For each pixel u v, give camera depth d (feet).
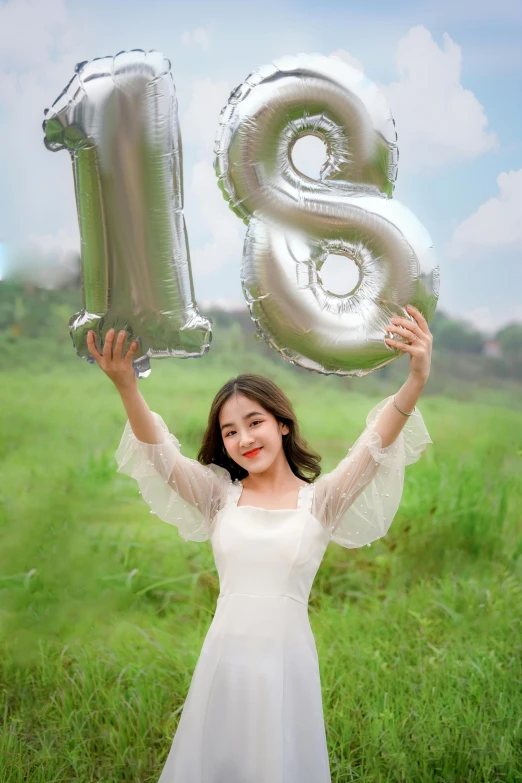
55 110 6.23
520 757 9.10
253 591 6.68
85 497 15.38
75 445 17.42
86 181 6.31
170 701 10.33
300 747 6.42
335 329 6.57
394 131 6.72
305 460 7.63
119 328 6.52
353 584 13.58
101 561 13.78
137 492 15.71
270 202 6.54
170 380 19.85
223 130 6.57
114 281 6.43
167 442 7.02
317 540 6.89
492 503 15.15
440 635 11.92
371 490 6.95
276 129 6.53
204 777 6.35
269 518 6.91
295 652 6.57
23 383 18.92
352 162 6.66
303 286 6.57
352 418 19.44
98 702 10.25
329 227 6.56
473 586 12.99
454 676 10.43
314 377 20.51
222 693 6.49
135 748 9.46
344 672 10.50
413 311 6.59
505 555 14.15
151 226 6.33
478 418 18.76
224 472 7.53
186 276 6.56
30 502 15.10
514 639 11.56
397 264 6.55
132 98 6.22
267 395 7.17
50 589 13.21
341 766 8.87
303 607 6.82
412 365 6.54
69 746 9.54
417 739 9.30
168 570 13.67
